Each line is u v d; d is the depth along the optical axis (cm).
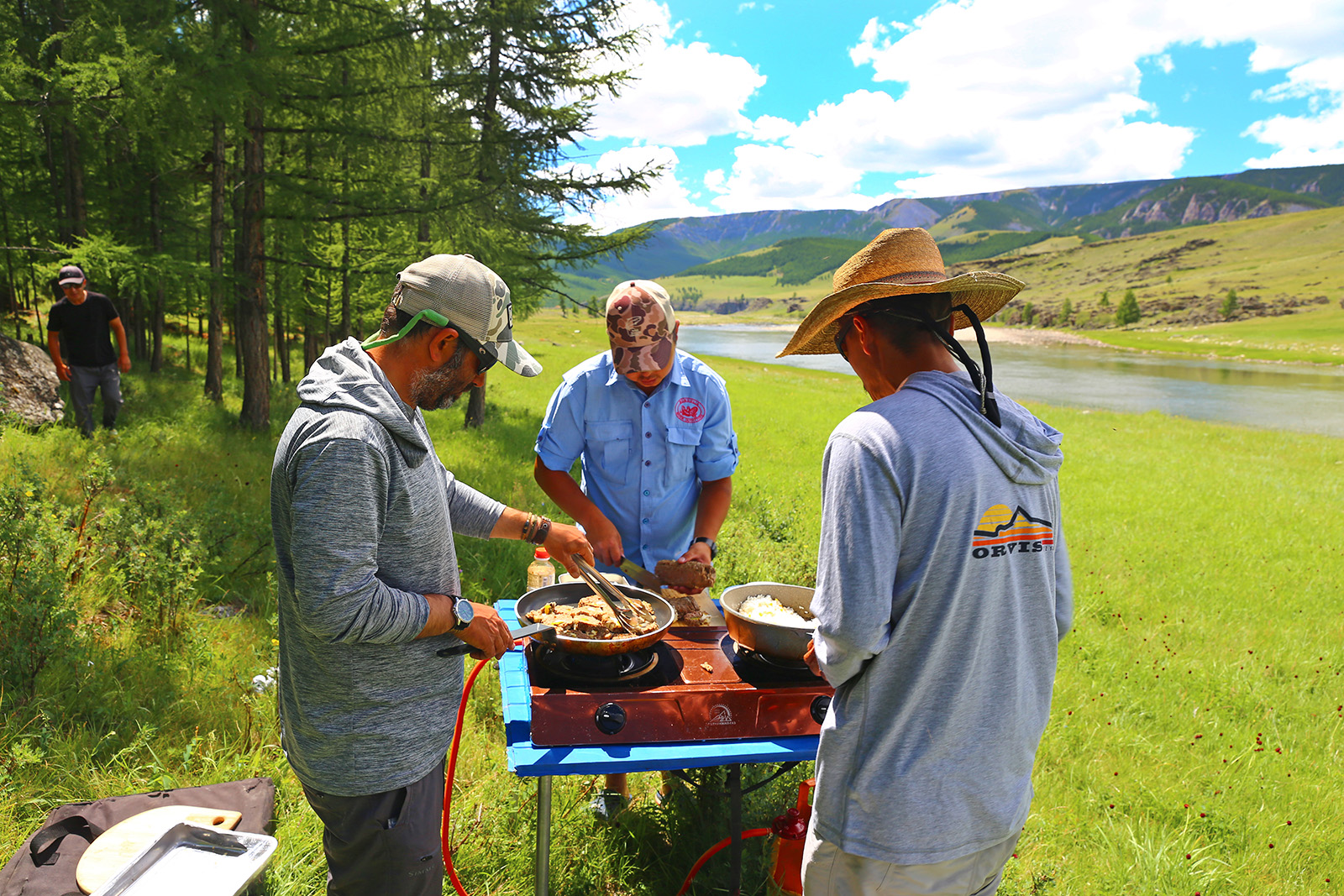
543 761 185
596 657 210
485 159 1049
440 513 177
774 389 3061
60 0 997
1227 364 7600
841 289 170
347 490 150
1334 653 571
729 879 244
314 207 921
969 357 155
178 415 933
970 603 145
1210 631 603
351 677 163
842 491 146
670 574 263
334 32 830
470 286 165
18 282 1756
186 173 1292
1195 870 318
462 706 232
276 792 272
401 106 934
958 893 160
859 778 151
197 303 1249
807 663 188
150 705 321
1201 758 418
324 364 162
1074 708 460
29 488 381
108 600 402
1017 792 159
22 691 304
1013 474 148
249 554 497
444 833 238
